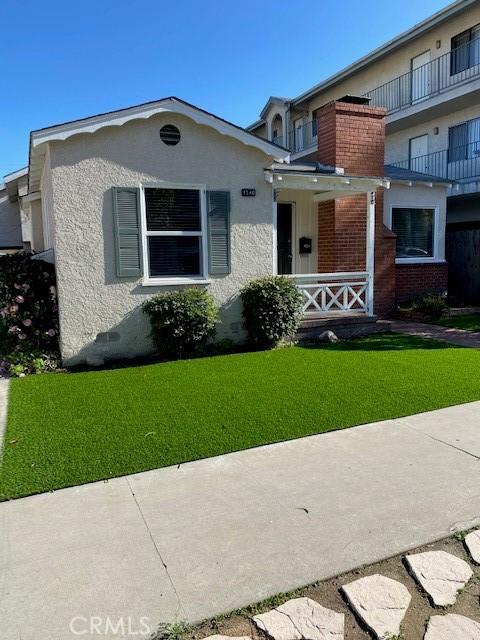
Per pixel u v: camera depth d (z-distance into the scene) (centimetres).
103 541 304
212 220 862
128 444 452
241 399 578
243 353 855
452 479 381
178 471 399
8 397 611
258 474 393
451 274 1446
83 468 405
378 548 294
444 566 278
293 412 531
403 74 1912
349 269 1127
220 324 888
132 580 267
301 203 1163
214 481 382
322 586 264
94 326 800
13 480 385
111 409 551
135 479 387
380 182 985
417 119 1811
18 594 256
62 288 777
